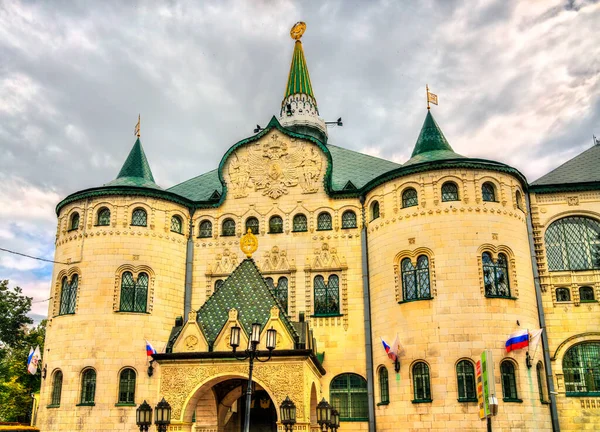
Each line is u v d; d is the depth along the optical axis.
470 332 33.31
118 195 39.84
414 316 34.50
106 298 37.72
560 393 35.69
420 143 41.09
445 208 35.66
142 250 39.12
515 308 34.38
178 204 41.69
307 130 54.84
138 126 45.00
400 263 36.34
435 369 33.16
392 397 34.38
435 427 32.31
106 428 35.44
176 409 26.62
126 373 36.84
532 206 39.66
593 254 38.53
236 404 37.31
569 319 37.06
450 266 34.59
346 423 36.22
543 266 38.22
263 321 27.61
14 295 62.12
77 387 36.31
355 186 42.09
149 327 37.84
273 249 40.62
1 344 62.12
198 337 27.70
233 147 43.28
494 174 36.59
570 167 42.19
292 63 57.81
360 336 37.91
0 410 59.06
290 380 26.19
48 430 36.25
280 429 25.62
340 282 39.38
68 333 37.53
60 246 40.62
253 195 42.12
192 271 41.25
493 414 27.47
